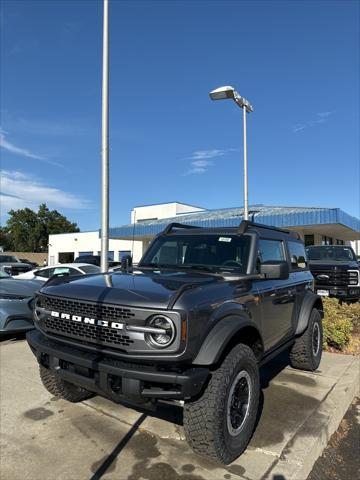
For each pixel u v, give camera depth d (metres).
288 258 5.49
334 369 5.79
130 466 3.32
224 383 3.26
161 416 4.18
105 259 8.16
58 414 4.27
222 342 3.21
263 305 4.28
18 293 7.46
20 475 3.22
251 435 3.63
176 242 4.88
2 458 3.46
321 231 24.98
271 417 4.17
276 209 24.92
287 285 5.06
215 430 3.19
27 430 3.93
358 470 3.54
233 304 3.63
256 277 4.25
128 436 3.80
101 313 3.33
